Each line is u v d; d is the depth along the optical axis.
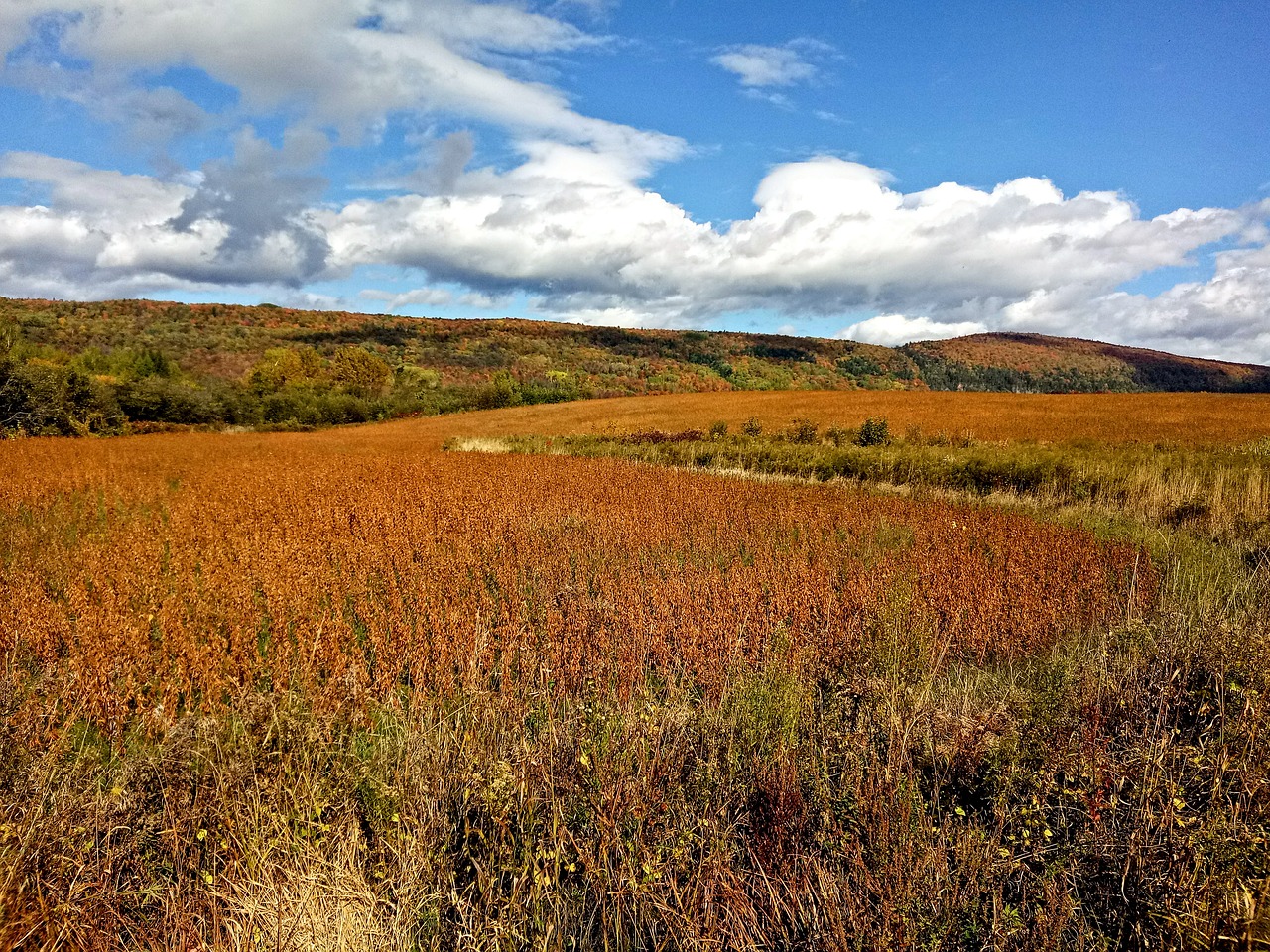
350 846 2.86
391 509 11.30
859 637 4.90
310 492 14.12
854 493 14.48
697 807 3.12
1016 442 27.06
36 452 25.58
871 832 2.84
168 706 4.45
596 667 4.50
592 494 12.87
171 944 2.54
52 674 4.46
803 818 3.01
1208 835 2.62
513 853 2.75
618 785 3.02
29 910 2.43
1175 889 2.53
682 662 4.75
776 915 2.50
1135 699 3.88
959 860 2.70
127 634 5.16
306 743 3.40
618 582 6.76
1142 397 53.19
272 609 6.09
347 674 4.39
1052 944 2.42
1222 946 2.33
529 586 6.72
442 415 64.69
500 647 4.98
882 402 52.38
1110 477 13.91
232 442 35.59
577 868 2.87
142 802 3.06
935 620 5.53
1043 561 7.58
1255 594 6.30
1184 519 10.87
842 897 2.58
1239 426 35.12
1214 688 3.93
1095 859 2.75
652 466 20.52
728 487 14.41
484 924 2.50
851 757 3.31
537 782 3.18
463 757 3.38
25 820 2.75
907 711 3.87
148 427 49.75
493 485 14.66
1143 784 3.03
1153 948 2.44
